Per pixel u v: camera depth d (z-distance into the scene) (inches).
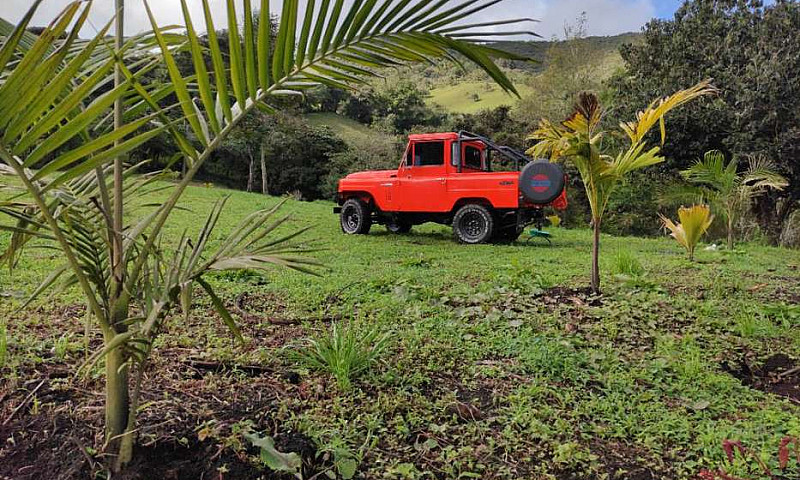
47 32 51.1
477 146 448.8
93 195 74.9
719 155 445.1
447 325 168.1
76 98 55.9
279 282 225.3
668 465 95.1
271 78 74.3
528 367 137.2
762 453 94.2
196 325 158.6
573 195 761.6
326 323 169.6
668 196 518.0
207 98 66.4
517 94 68.2
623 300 211.2
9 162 56.8
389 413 108.3
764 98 596.4
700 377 134.2
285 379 120.0
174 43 80.1
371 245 381.1
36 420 91.4
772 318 197.9
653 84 690.8
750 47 653.3
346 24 68.4
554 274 273.4
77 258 73.7
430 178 420.5
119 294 73.6
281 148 1153.4
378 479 87.2
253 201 654.5
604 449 100.0
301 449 90.5
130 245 73.9
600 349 153.6
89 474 78.4
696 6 722.2
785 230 561.3
